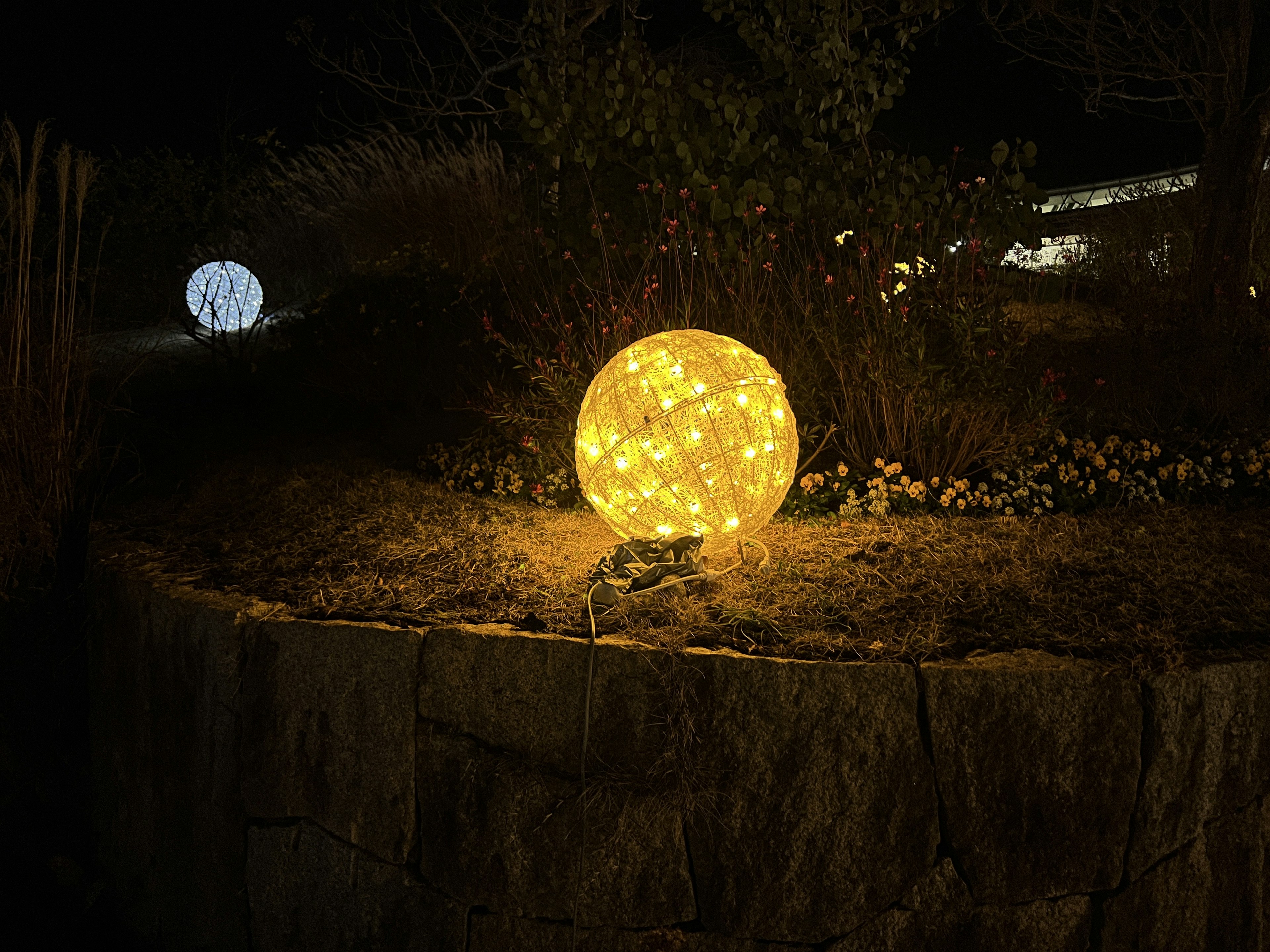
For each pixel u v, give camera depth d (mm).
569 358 4469
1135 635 2939
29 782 3906
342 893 3012
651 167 5266
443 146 9273
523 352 4617
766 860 2754
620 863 2791
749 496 3223
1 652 3963
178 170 10797
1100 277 6824
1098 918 2766
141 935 3535
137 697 3441
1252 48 5898
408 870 2938
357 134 11188
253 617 3115
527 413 4668
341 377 5812
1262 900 2922
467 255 7844
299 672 3018
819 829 2742
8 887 3789
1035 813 2727
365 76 9758
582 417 3352
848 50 5207
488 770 2857
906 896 2746
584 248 5488
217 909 3238
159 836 3420
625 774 2787
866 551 3594
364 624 3000
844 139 5336
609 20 9992
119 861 3631
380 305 5934
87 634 3768
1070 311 6387
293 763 3043
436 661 2891
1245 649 2910
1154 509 4031
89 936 3652
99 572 3645
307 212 9539
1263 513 4020
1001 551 3582
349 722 2971
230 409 5922
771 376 3305
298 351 6160
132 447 5008
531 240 6152
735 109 5312
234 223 10531
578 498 4277
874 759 2729
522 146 10117
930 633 2945
